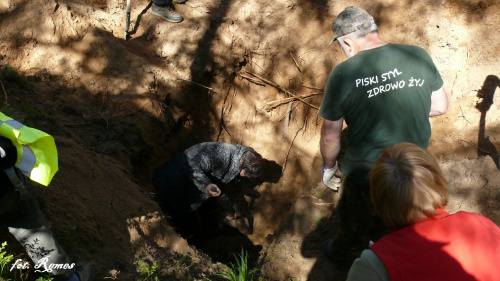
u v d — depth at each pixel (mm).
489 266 1490
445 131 4285
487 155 3900
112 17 5000
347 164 2701
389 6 4914
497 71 4320
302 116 5211
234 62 5109
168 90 4848
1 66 4176
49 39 4559
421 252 1503
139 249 3238
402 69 2422
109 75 4629
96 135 4238
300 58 5113
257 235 5043
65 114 4258
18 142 2061
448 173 3846
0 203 2164
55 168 2154
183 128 5102
